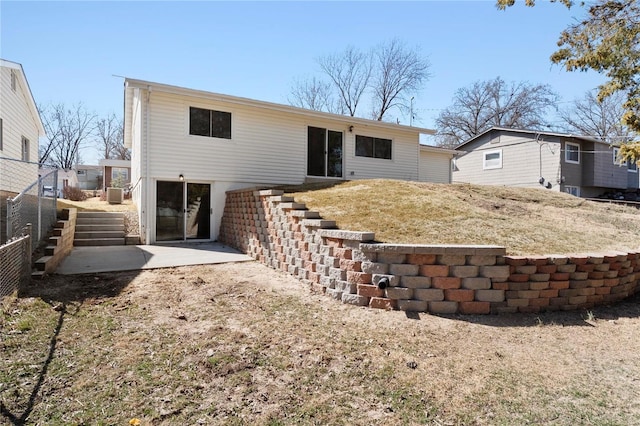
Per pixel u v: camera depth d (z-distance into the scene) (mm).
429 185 10469
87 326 3904
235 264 7656
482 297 4535
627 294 5438
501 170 21516
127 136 17812
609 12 8195
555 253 5578
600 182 20500
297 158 12680
